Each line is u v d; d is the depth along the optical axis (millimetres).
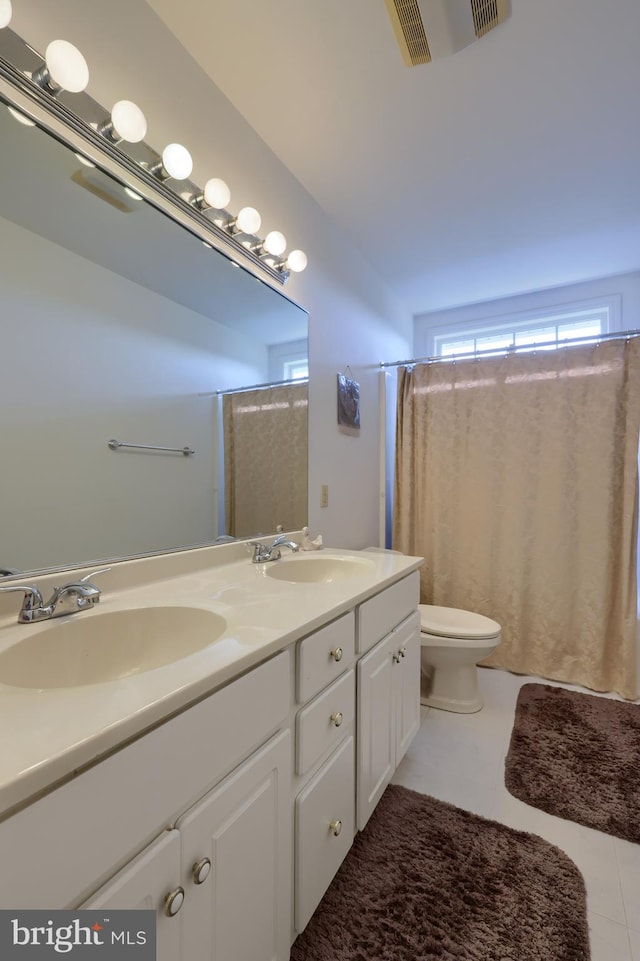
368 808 1155
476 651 1875
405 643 1437
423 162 1718
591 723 1821
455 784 1437
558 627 2293
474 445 2533
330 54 1250
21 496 897
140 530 1161
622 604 2143
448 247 2365
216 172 1362
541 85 1369
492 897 1023
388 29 1176
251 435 1571
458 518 2576
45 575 915
